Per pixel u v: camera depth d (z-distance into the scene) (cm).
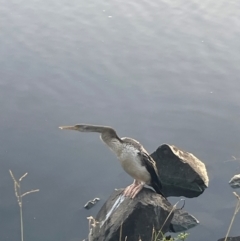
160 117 1466
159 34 1862
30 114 1430
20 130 1370
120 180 1230
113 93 1543
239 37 1869
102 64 1672
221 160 1337
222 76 1653
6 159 1274
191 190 1251
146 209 988
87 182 1223
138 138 1378
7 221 1108
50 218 1122
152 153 1277
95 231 1022
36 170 1248
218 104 1530
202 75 1655
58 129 1380
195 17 1991
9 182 1207
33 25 1869
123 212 1000
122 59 1705
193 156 1309
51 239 1068
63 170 1255
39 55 1692
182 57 1739
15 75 1587
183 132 1417
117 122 1430
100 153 1311
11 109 1444
